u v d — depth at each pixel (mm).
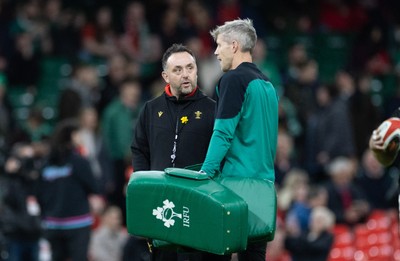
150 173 25797
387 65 69438
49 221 38500
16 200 40562
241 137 26219
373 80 67875
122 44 61844
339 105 54469
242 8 68625
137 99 53938
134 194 25672
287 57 68500
